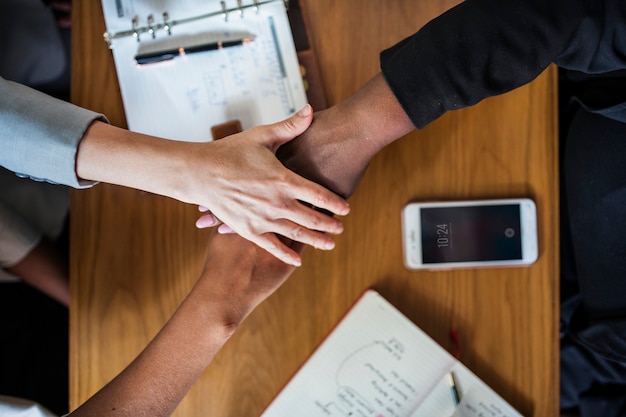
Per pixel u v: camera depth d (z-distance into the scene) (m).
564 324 0.95
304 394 0.77
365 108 0.72
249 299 0.76
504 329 0.78
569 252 0.94
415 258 0.78
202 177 0.71
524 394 0.78
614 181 0.80
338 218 0.79
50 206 1.04
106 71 0.81
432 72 0.67
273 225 0.75
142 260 0.80
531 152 0.79
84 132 0.69
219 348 0.75
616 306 0.84
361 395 0.77
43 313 1.22
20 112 0.68
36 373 1.21
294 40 0.80
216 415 0.78
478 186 0.79
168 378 0.72
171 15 0.79
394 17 0.80
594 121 0.82
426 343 0.77
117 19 0.79
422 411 0.76
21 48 1.00
